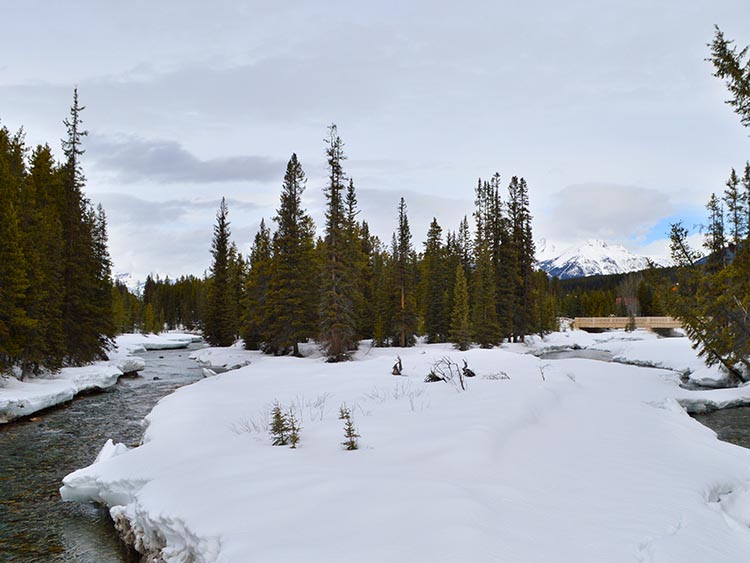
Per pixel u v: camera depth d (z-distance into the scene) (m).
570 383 18.94
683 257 29.39
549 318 72.69
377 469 7.72
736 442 14.96
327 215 37.03
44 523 9.39
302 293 39.41
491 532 5.23
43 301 26.48
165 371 37.03
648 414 13.53
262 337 43.72
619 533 5.42
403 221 46.69
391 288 47.69
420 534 5.13
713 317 27.38
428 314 52.75
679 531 5.62
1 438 15.98
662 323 75.31
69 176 33.59
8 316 22.33
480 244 52.75
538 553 4.83
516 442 9.62
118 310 84.38
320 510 6.01
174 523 6.46
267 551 4.97
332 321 35.31
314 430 11.18
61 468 12.82
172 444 10.70
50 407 21.17
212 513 6.26
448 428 10.30
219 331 53.12
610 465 8.31
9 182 23.88
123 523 8.40
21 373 25.14
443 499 6.07
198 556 5.68
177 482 7.87
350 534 5.24
